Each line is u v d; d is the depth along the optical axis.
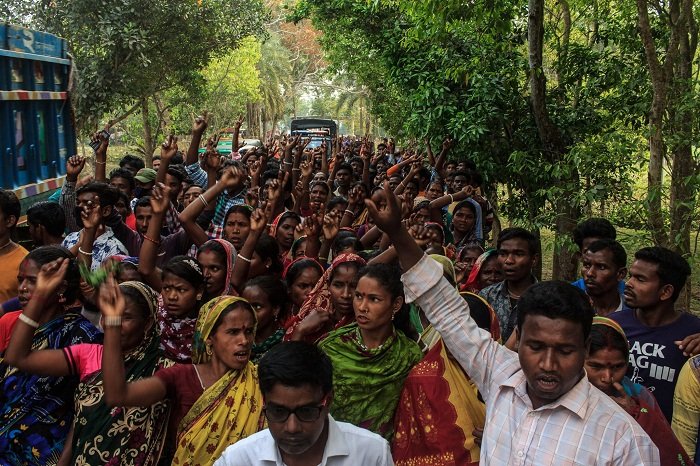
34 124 8.27
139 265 4.30
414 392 3.08
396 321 3.59
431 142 11.59
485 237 9.21
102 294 2.68
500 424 2.30
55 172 9.05
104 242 5.22
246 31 20.14
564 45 10.19
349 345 3.29
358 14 13.36
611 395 2.76
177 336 3.72
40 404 3.23
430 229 4.63
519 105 10.36
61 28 17.50
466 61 10.56
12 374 3.27
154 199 4.33
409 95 11.97
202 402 2.89
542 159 9.88
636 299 3.61
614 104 9.45
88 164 20.56
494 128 10.47
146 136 21.53
